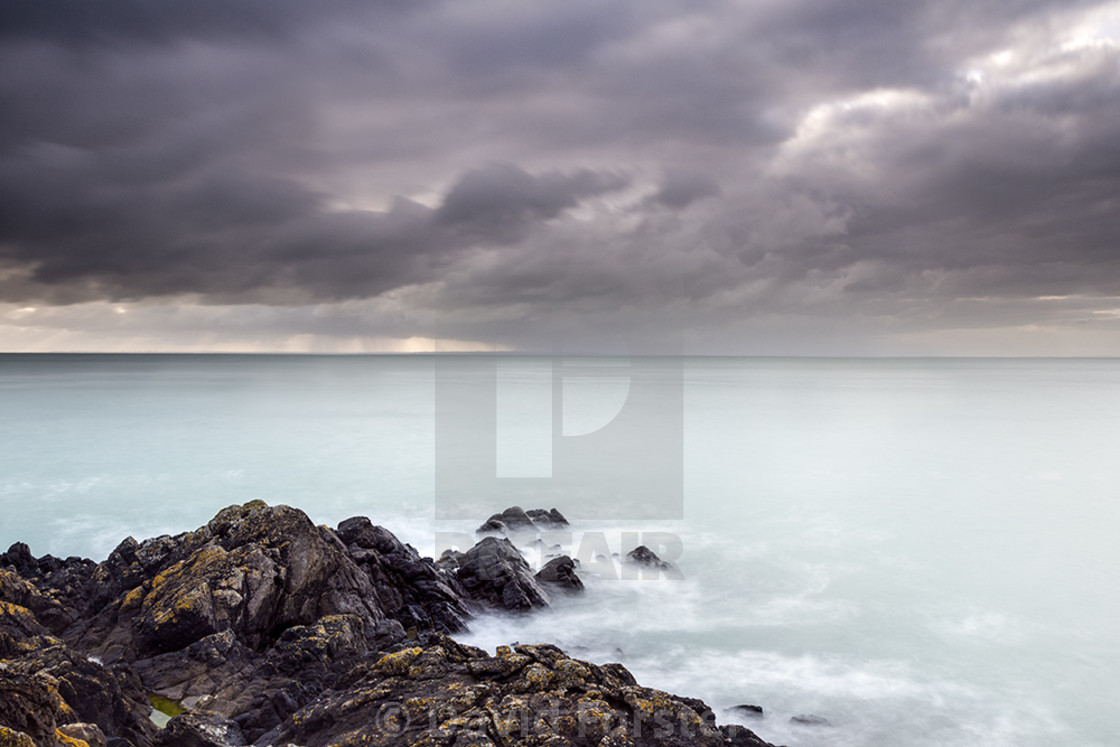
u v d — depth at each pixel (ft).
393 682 29.55
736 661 45.98
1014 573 65.87
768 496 97.40
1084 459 131.34
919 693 42.55
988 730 38.60
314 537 43.91
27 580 44.60
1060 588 61.93
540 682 29.01
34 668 28.02
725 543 73.77
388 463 119.03
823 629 51.70
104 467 115.34
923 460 128.98
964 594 60.13
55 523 81.46
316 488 99.45
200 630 37.24
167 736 27.99
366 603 43.80
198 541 45.24
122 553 49.62
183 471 112.27
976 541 76.64
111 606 41.47
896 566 67.41
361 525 53.78
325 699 29.35
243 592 39.34
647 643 47.91
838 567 66.49
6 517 83.82
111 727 27.73
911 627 52.70
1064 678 44.98
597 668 30.94
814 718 38.78
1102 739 37.93
